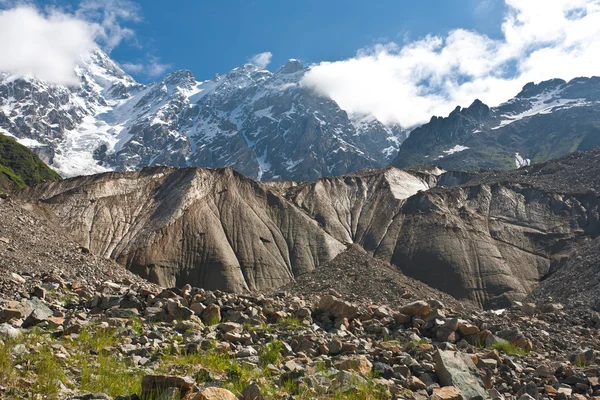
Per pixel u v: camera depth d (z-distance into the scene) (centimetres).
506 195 13562
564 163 14688
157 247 11319
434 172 18488
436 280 10575
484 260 10850
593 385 1521
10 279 2280
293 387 1263
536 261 11025
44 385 1102
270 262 11769
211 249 11538
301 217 13600
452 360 1454
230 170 14400
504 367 1609
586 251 5884
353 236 13662
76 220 11894
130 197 13325
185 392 1108
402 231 12744
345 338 1844
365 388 1259
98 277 3344
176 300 2030
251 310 2027
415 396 1273
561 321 2480
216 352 1496
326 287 4975
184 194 12950
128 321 1789
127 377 1241
